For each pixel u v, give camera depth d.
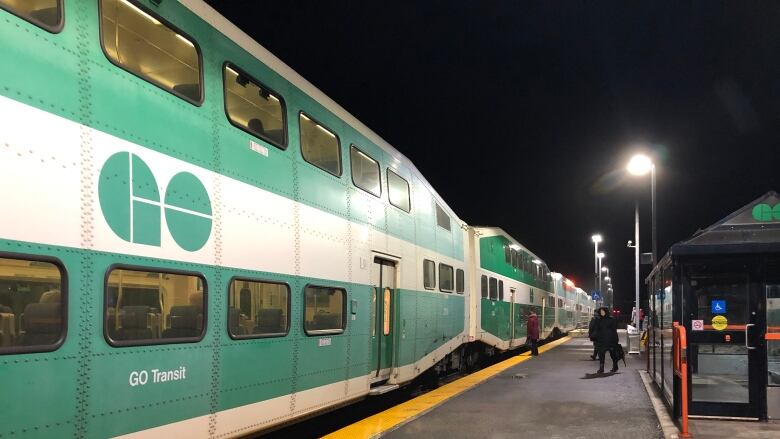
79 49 4.61
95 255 4.53
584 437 8.27
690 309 9.14
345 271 8.72
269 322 6.78
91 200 4.54
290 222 7.32
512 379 14.38
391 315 10.77
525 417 9.62
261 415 6.57
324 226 8.18
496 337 19.92
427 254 12.80
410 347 11.45
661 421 9.18
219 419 5.88
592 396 11.72
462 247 16.05
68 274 4.30
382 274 10.46
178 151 5.53
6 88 3.98
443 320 13.80
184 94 5.79
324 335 7.98
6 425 3.86
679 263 9.23
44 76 4.27
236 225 6.26
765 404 8.82
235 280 6.20
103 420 4.54
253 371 6.41
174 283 5.39
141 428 4.91
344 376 8.55
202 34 6.14
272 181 7.02
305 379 7.48
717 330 9.03
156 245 5.13
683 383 8.09
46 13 4.40
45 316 4.16
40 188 4.14
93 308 4.48
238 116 6.57
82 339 4.39
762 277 8.94
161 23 5.57
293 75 7.89
